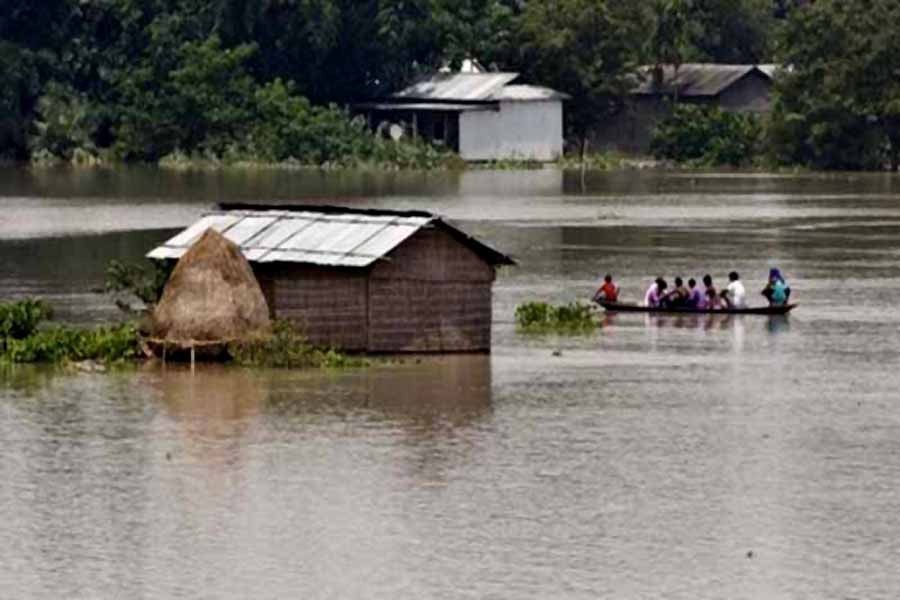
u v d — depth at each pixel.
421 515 65.19
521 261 131.50
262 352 89.25
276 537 62.84
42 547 61.84
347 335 91.56
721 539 62.84
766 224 158.75
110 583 58.75
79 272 123.69
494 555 61.25
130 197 183.50
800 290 117.94
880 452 73.88
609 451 73.75
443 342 93.00
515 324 103.31
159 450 73.31
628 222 160.00
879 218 165.00
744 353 95.31
